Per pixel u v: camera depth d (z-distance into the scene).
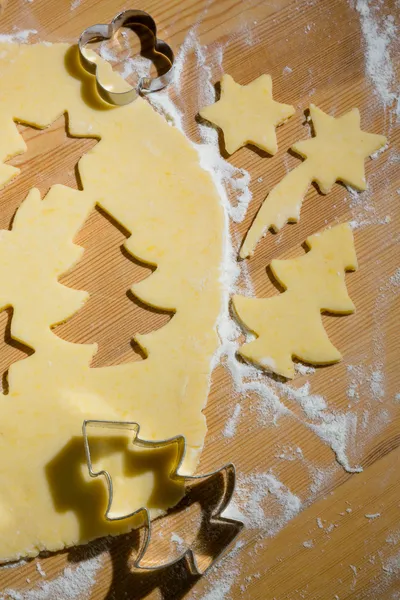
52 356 0.56
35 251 0.57
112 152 0.58
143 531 0.56
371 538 0.57
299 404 0.57
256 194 0.59
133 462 0.55
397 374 0.58
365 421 0.57
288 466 0.57
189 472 0.56
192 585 0.56
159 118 0.59
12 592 0.55
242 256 0.58
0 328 0.57
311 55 0.61
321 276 0.58
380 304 0.59
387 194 0.60
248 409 0.57
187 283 0.57
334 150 0.59
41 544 0.54
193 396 0.56
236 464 0.57
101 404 0.56
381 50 0.61
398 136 0.60
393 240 0.59
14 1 0.60
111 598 0.55
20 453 0.55
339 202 0.59
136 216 0.58
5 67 0.59
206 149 0.59
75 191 0.58
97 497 0.55
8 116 0.58
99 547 0.55
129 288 0.58
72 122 0.59
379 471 0.57
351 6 0.61
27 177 0.59
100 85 0.58
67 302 0.57
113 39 0.60
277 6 0.61
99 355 0.57
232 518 0.56
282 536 0.56
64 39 0.60
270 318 0.57
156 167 0.58
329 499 0.57
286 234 0.59
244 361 0.57
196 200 0.58
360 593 0.56
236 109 0.59
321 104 0.60
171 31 0.60
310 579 0.56
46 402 0.56
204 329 0.57
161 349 0.56
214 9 0.61
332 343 0.58
